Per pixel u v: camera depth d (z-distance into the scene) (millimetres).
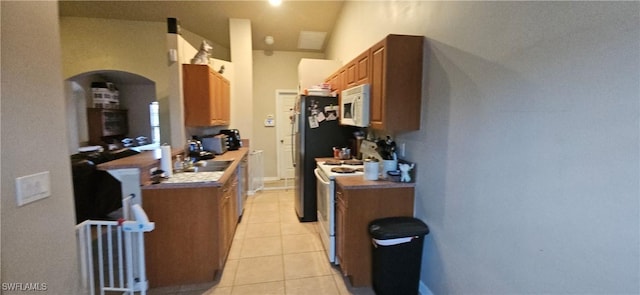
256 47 5422
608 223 910
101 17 4094
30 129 1046
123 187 2051
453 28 1653
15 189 987
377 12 2887
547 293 1118
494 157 1359
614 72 876
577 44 978
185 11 4004
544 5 1091
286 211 3947
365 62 2402
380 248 1918
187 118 3176
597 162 931
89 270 1648
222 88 3830
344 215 2156
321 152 3473
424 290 2045
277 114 5668
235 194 3119
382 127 2051
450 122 1701
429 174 1956
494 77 1350
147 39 4281
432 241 1937
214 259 2225
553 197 1079
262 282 2234
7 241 965
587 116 956
